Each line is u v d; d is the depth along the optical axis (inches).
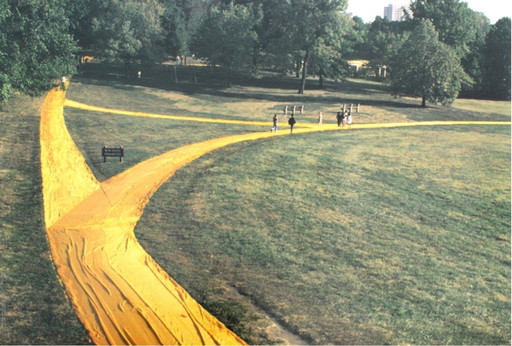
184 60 5027.1
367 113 2807.6
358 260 909.2
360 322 715.4
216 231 1003.9
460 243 1010.7
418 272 874.8
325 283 821.2
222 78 4052.7
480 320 735.1
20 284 783.1
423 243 1002.1
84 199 1169.4
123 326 692.1
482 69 3978.8
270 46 3634.4
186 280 818.8
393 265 897.5
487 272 891.4
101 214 1082.7
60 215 1069.1
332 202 1198.9
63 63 2316.7
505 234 1067.3
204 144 1770.4
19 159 1435.8
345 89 3846.0
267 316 727.1
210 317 719.7
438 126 2566.4
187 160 1524.4
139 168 1421.0
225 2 4591.5
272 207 1143.0
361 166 1557.6
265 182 1322.6
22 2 2039.9
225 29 3622.0
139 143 1721.2
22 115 2025.1
